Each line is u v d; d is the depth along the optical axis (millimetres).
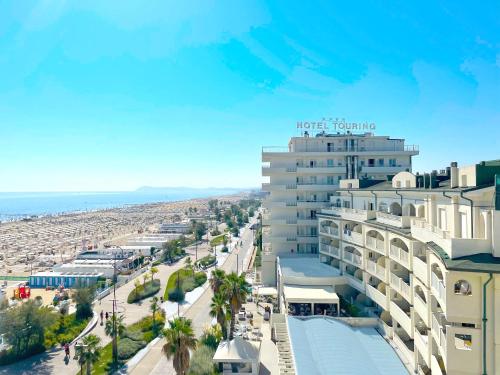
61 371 42000
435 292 25641
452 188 27391
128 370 40781
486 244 21375
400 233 34719
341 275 52844
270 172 70375
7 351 45469
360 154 69562
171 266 103125
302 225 70188
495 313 20344
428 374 29281
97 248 150250
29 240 193000
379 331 40438
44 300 80562
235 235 159125
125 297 72875
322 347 33656
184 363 32000
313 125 74000
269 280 70688
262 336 47031
